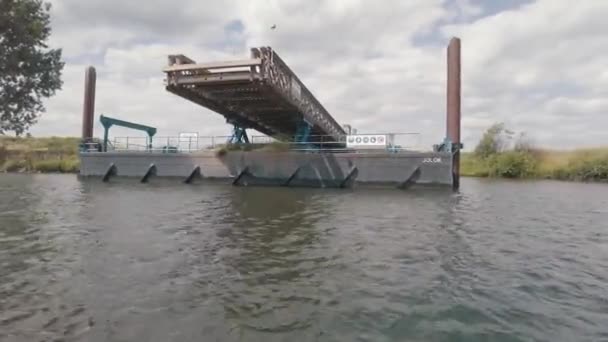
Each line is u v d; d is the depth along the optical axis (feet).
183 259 28.73
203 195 77.30
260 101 104.06
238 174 102.73
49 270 25.62
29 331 16.69
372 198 73.61
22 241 34.37
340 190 89.76
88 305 19.71
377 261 28.91
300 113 119.55
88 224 43.52
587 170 151.33
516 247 34.55
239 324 17.72
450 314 19.22
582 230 43.70
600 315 19.42
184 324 17.62
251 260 28.71
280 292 22.04
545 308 20.22
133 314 18.65
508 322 18.40
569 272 26.96
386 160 93.35
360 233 39.50
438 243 35.45
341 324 17.92
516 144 185.78
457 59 96.68
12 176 160.04
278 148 104.37
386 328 17.58
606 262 29.86
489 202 70.95
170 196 75.31
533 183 135.85
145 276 24.59
